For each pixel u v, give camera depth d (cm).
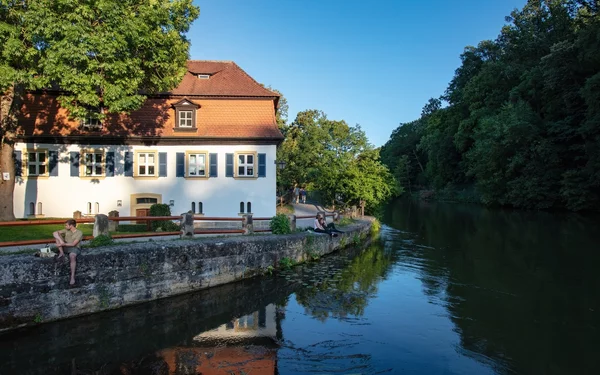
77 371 704
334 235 1755
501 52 5403
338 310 1022
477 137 4816
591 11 3947
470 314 996
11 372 698
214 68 2359
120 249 995
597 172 3269
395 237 2252
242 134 2058
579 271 1420
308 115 3978
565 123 3747
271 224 1561
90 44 1155
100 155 2025
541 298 1119
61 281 889
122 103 1283
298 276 1329
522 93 4381
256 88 2234
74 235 911
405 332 881
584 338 854
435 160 6631
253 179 2075
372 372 701
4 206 1494
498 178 4175
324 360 748
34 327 850
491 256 1691
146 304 1029
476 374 700
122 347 800
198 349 796
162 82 1508
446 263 1556
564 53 3572
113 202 2011
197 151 2053
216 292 1146
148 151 2036
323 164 3678
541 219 3142
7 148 1476
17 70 1169
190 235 1259
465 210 4181
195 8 1562
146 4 1347
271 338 848
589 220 3022
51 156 1969
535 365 734
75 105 1432
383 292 1170
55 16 1139
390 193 3014
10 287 823
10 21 1182
